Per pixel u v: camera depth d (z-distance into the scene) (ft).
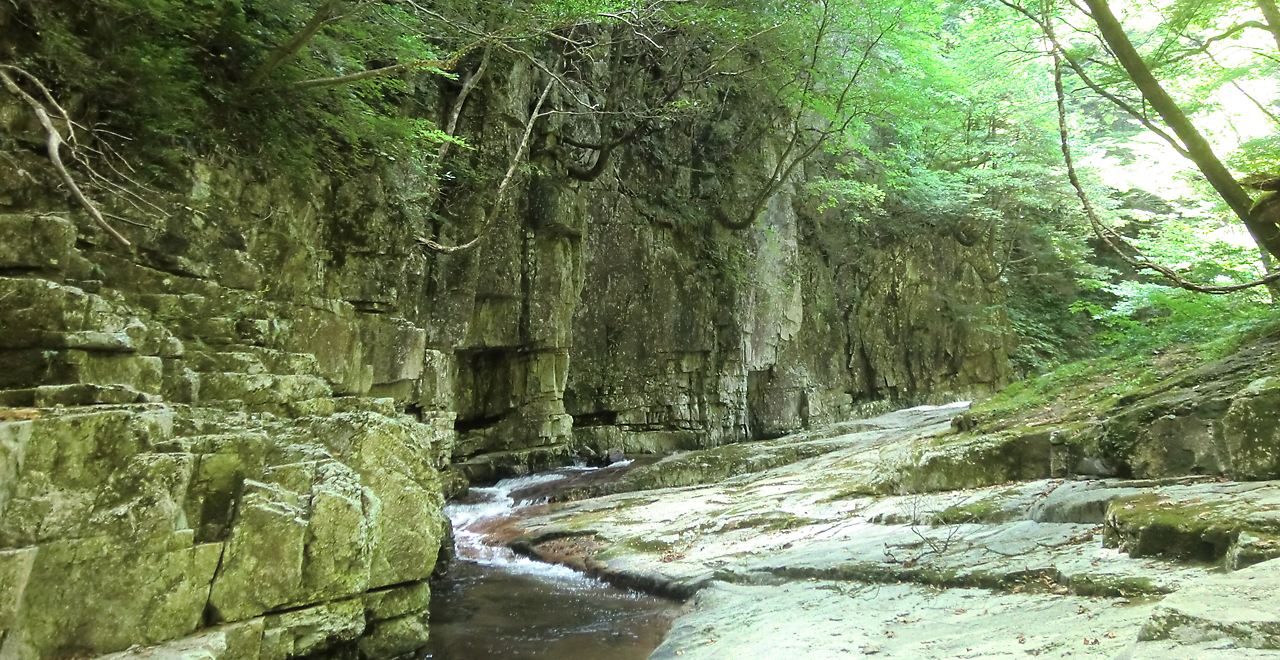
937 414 66.95
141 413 14.71
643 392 65.05
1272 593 10.07
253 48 30.48
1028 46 34.78
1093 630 13.25
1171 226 53.47
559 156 58.44
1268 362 24.36
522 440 56.13
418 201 45.24
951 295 90.74
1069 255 98.02
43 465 13.02
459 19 43.39
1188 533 16.07
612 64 63.98
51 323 16.63
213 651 13.46
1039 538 21.49
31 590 12.44
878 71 68.23
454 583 28.30
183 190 26.63
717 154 72.79
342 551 16.16
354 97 36.19
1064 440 28.30
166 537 13.99
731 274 70.28
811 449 53.78
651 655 18.95
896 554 23.21
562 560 31.37
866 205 87.45
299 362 25.20
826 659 15.49
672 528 33.91
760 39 61.05
